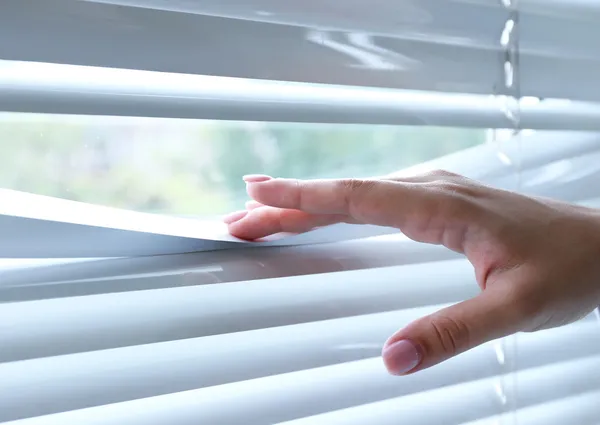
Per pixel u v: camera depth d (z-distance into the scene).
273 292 0.53
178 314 0.49
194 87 0.49
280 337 0.54
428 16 0.57
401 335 0.43
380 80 0.57
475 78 0.62
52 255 0.45
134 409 0.49
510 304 0.46
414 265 0.61
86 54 0.45
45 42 0.43
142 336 0.46
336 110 0.54
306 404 0.54
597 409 0.72
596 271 0.51
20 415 0.43
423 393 0.62
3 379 0.44
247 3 0.49
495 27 0.62
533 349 0.69
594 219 0.54
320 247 0.58
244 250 0.55
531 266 0.49
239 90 0.51
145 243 0.49
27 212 0.44
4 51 0.42
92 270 0.47
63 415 0.47
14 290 0.43
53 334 0.44
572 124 0.68
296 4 0.51
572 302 0.50
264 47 0.51
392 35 0.56
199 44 0.49
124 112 0.46
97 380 0.46
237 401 0.52
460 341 0.43
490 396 0.65
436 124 0.60
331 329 0.56
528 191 0.69
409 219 0.51
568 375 0.71
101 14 0.45
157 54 0.47
